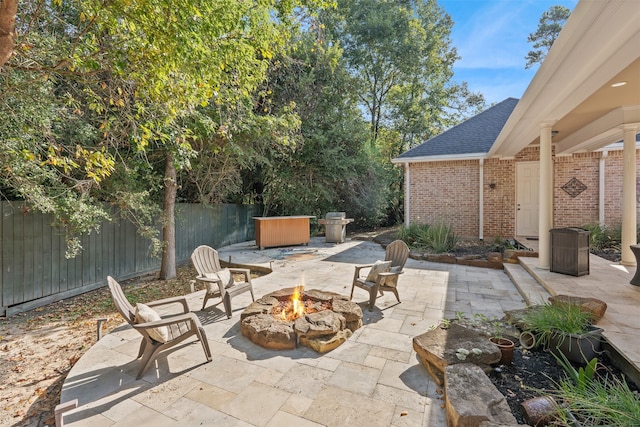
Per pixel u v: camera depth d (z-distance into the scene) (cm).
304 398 238
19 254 484
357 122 1369
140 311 280
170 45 296
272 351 313
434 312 418
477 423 185
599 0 240
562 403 208
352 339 338
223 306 449
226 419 215
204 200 888
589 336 273
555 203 954
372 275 449
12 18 222
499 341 292
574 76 372
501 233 1023
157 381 262
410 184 1141
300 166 1218
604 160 898
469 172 1060
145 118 440
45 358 340
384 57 1866
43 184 473
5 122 360
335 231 1129
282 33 501
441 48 2041
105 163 353
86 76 343
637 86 442
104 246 625
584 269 521
